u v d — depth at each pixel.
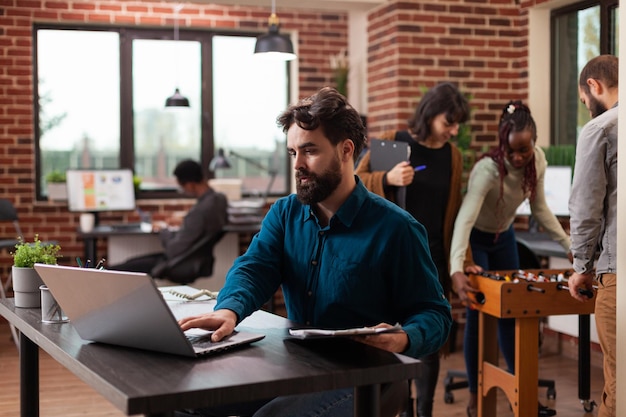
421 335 2.15
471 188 3.84
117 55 7.27
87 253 6.61
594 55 5.87
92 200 6.94
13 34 6.84
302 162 2.22
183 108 6.79
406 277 2.31
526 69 6.26
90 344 2.09
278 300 7.41
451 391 4.73
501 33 6.27
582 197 3.08
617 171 2.98
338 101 2.22
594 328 5.41
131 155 7.35
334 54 7.54
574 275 3.21
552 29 6.23
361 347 2.00
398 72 6.06
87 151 7.27
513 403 3.62
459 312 6.35
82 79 7.22
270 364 1.84
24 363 2.62
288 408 2.17
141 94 7.36
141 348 2.00
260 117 7.62
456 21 6.16
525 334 3.58
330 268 2.34
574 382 4.93
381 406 2.11
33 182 6.95
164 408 1.63
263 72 7.59
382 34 6.29
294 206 2.45
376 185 3.74
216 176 7.55
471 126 6.21
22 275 2.61
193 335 2.11
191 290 2.90
